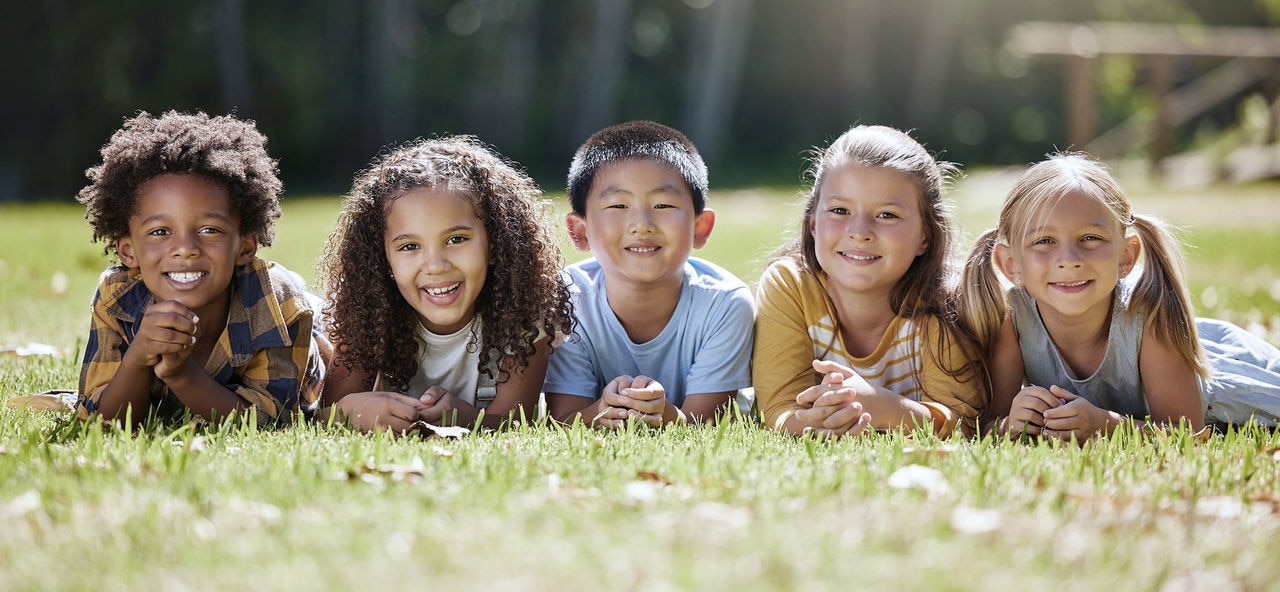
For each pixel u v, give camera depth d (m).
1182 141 42.16
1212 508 3.20
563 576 2.51
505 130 39.69
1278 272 10.97
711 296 5.29
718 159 40.06
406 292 4.88
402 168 4.86
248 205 4.59
